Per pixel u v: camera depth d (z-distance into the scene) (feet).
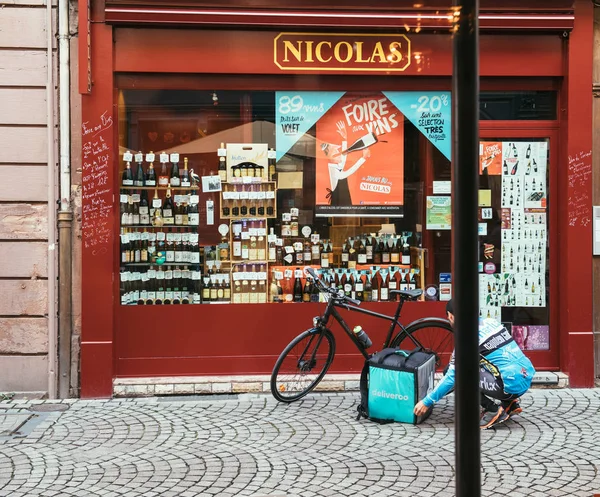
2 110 22.00
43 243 22.24
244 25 22.31
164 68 22.57
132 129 23.20
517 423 19.21
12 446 17.49
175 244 23.57
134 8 21.81
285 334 23.63
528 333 24.41
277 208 24.00
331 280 24.14
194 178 23.65
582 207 23.44
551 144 24.12
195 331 23.32
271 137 23.88
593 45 23.43
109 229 22.29
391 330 22.52
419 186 24.29
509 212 24.31
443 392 18.29
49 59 21.94
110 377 22.29
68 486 14.90
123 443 17.70
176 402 21.68
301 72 23.07
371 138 24.09
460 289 9.84
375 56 23.21
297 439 17.93
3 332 22.22
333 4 22.49
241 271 23.84
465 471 9.94
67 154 22.16
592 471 15.58
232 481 15.12
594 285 23.72
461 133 9.70
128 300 23.17
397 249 24.26
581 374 23.40
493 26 22.68
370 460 16.34
